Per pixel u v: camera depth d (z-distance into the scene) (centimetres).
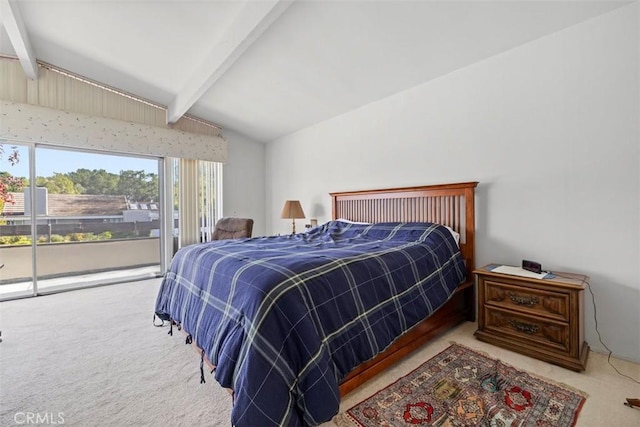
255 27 211
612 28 188
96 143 362
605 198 192
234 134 487
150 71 328
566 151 207
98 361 191
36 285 339
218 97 366
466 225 252
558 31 209
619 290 187
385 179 328
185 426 133
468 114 258
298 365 121
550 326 181
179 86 357
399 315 170
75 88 351
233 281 150
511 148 233
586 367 174
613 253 190
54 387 163
